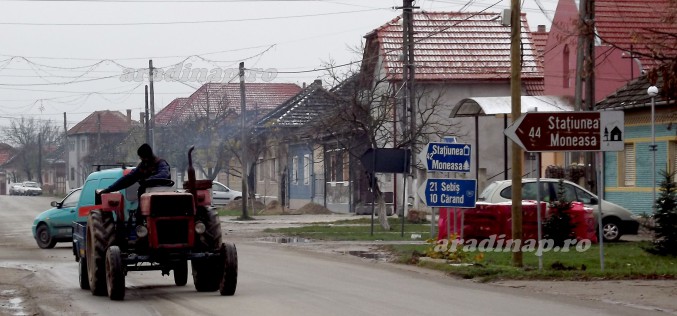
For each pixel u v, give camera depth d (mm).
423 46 104438
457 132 99125
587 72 51562
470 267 41188
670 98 39688
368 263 47375
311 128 102188
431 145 50156
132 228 35250
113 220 35031
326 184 118000
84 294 35875
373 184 66812
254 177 147750
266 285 37375
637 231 57250
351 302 31469
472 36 106438
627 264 42125
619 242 56406
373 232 68875
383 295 33469
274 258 50844
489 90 103312
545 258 45531
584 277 37594
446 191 47875
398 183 103188
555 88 90125
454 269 41438
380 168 65562
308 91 130250
